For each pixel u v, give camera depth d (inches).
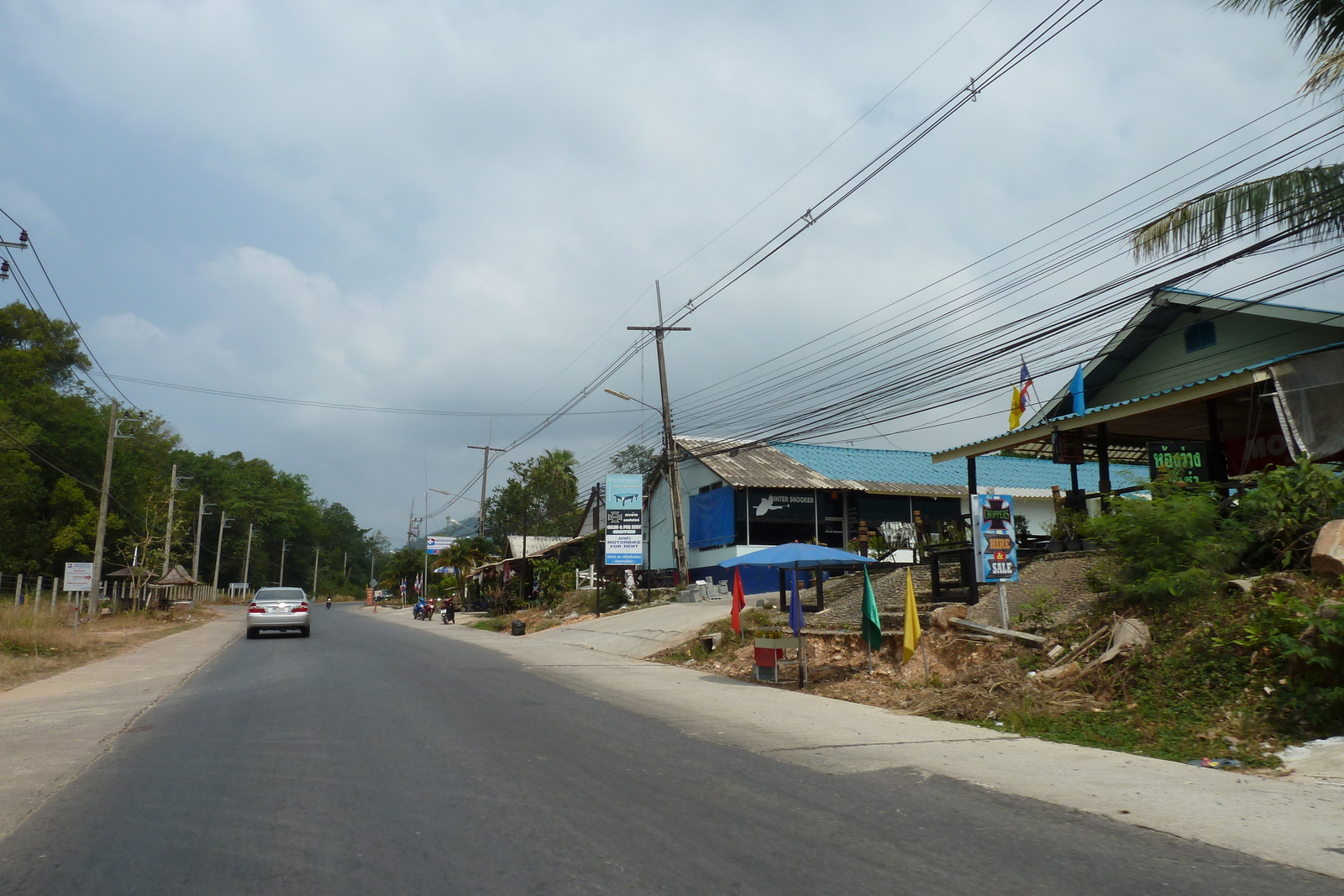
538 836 207.3
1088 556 571.2
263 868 187.5
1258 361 607.8
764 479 1178.0
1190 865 185.9
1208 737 312.2
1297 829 211.5
